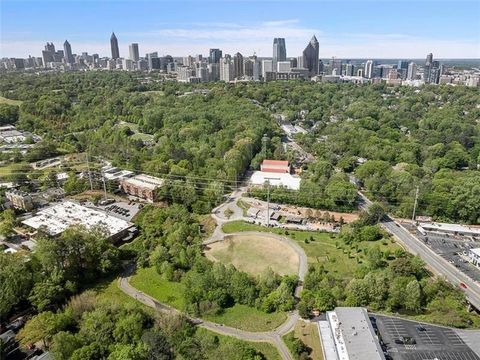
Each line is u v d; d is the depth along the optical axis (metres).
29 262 134.75
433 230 182.75
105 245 152.50
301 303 122.88
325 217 193.12
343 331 105.31
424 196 194.75
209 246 171.75
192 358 103.00
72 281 136.00
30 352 107.62
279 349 109.00
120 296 136.38
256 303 127.38
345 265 154.12
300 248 168.38
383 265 147.62
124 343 106.69
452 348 103.50
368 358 96.12
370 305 123.12
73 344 102.62
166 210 193.75
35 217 193.25
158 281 145.75
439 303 120.12
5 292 118.62
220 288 130.38
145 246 164.88
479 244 168.12
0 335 114.25
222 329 118.12
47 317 111.31
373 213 185.00
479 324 115.50
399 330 110.75
